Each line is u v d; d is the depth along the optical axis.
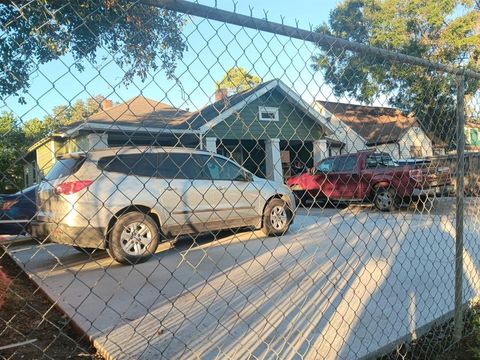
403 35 21.66
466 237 7.03
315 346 2.96
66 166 4.88
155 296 4.23
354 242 6.64
